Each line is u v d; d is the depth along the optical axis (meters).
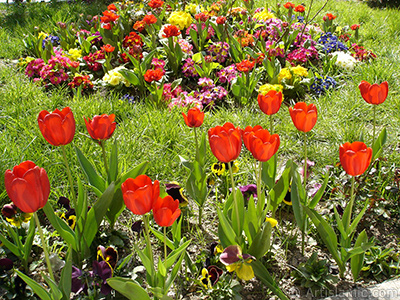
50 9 7.65
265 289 2.24
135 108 4.14
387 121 4.03
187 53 5.30
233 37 5.38
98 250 2.18
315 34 6.27
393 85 4.71
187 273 2.31
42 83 4.92
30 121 3.72
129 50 4.88
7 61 5.63
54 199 2.85
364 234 2.12
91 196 2.92
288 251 2.50
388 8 9.58
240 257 1.99
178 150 3.46
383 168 3.02
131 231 2.66
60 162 2.97
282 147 3.53
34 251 2.49
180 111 4.05
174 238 2.24
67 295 1.77
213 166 2.90
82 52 5.65
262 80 5.04
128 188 1.59
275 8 7.41
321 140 3.76
